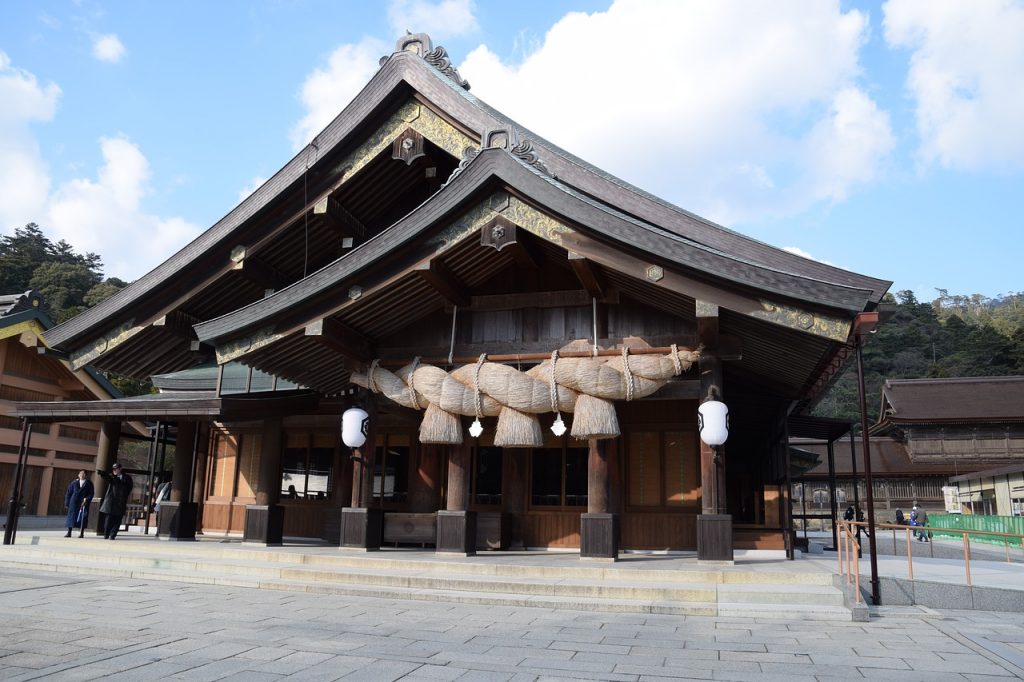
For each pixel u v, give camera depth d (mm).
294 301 11000
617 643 6320
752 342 10977
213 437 17406
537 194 10180
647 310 11516
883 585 9500
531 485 14070
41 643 6023
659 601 8328
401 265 10875
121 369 15727
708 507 10156
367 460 12266
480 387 11203
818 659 5750
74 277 61938
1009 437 44469
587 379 10664
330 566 10680
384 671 5191
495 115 11695
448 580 9203
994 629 7488
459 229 10703
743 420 15461
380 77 12492
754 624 7418
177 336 15086
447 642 6285
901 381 49219
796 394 13328
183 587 9648
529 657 5711
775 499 15227
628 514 13453
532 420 11086
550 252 11625
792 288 8992
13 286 61906
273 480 13594
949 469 44312
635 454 13719
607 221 9836
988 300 183000
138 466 40406
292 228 13867
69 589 9258
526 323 12039
